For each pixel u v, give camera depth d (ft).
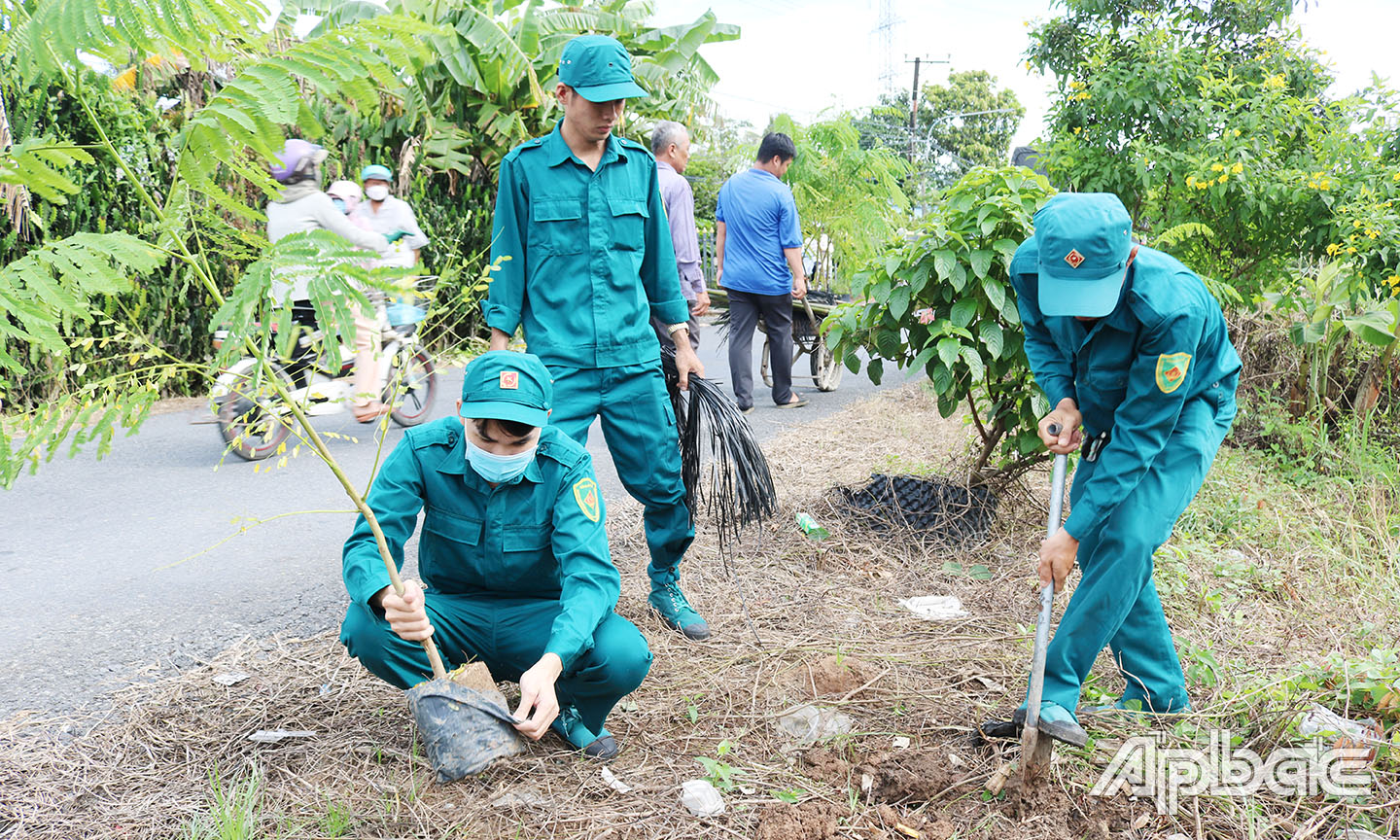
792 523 15.55
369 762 8.63
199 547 14.74
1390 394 20.26
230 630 11.63
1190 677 10.18
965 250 14.29
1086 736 7.78
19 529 15.44
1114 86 24.00
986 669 10.73
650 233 11.51
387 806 7.96
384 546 7.57
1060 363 9.67
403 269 6.83
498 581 8.87
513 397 7.87
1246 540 14.99
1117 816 7.91
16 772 8.32
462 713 7.32
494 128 35.04
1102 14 25.86
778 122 51.42
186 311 25.76
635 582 13.23
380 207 24.68
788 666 10.77
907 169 55.67
